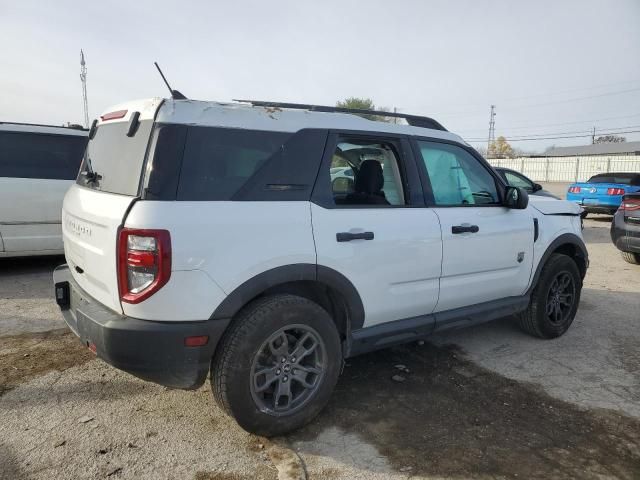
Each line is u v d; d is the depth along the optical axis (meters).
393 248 3.41
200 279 2.64
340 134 3.30
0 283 6.30
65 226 3.58
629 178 15.45
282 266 2.91
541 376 4.04
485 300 4.24
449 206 3.87
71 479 2.59
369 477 2.70
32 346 4.30
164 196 2.62
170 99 2.80
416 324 3.69
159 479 2.62
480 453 2.94
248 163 2.90
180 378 2.73
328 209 3.15
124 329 2.60
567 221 4.99
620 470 2.82
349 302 3.25
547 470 2.80
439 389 3.76
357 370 4.07
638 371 4.18
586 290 6.91
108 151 3.18
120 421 3.16
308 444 3.00
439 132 3.99
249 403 2.86
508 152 79.06
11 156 6.51
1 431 3.00
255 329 2.81
